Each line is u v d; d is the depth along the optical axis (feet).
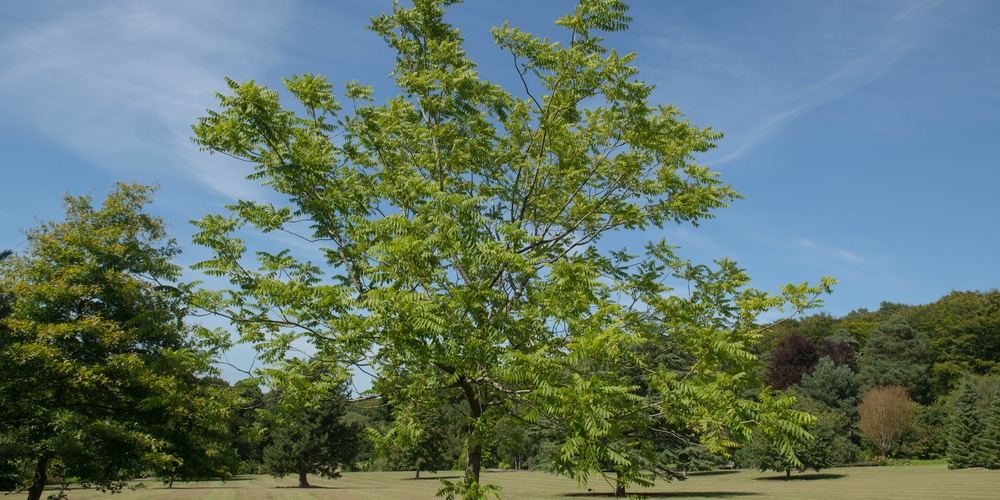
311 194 29.35
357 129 33.09
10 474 56.70
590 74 30.99
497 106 36.37
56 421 45.70
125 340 52.37
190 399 47.55
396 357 25.26
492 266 26.55
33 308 51.26
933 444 198.39
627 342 23.48
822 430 161.48
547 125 33.01
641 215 33.86
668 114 34.06
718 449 20.79
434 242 22.36
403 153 33.78
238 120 27.50
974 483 116.67
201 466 57.57
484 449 27.81
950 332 266.77
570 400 19.34
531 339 26.16
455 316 23.52
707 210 34.35
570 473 22.85
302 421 147.43
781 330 320.70
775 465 148.36
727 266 35.60
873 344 276.62
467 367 23.58
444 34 35.47
